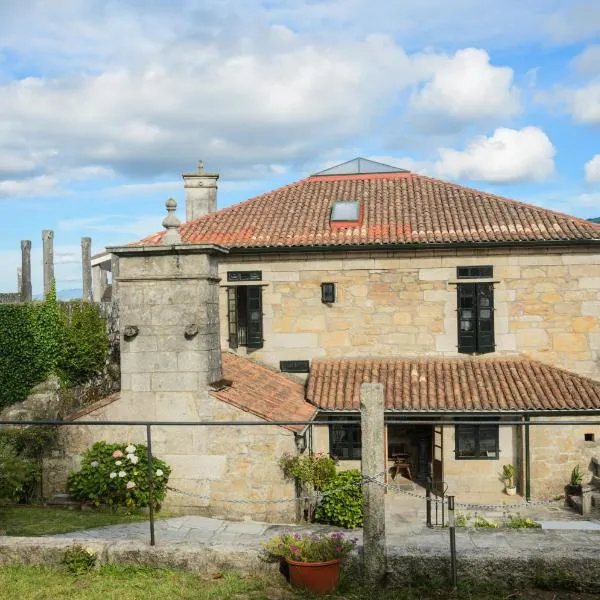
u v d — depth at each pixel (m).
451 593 5.95
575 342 14.98
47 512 10.11
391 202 17.08
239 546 6.62
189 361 10.94
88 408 11.21
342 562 6.30
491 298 15.11
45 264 14.45
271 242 15.39
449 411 13.40
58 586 6.12
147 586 6.12
